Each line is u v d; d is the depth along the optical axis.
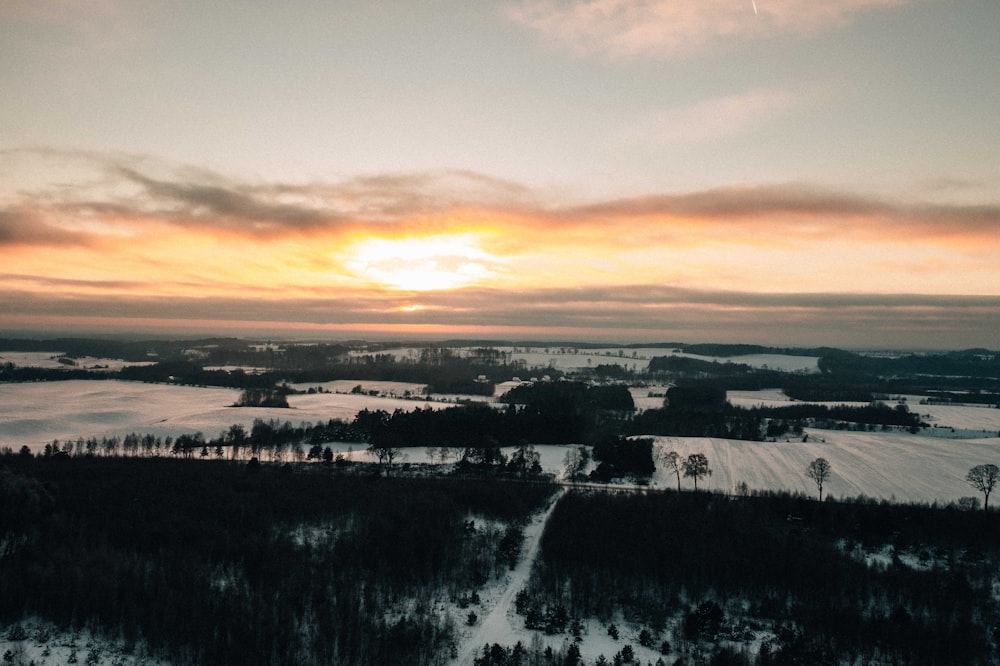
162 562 111.19
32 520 123.62
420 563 120.50
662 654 97.00
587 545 129.25
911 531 142.62
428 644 94.25
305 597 104.62
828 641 100.38
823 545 132.00
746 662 93.31
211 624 92.88
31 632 90.94
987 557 130.62
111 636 91.62
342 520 139.75
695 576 119.94
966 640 99.56
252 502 146.25
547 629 102.81
